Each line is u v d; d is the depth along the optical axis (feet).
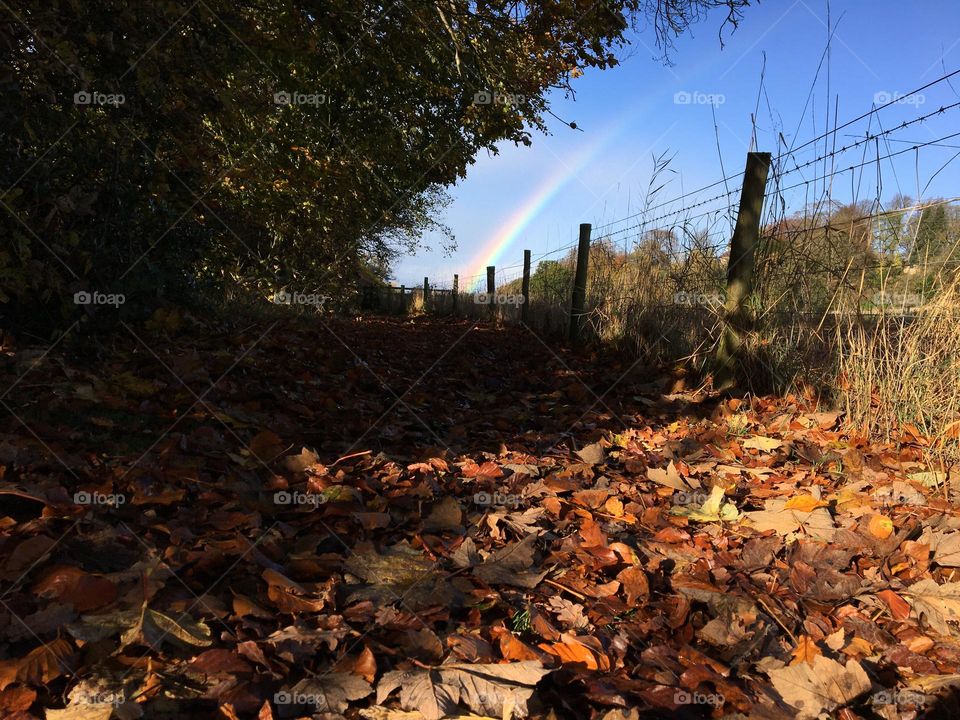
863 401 12.45
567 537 7.57
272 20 23.41
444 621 5.64
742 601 6.23
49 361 11.37
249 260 31.01
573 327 26.91
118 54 13.98
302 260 35.55
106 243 14.37
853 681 5.11
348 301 46.85
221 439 9.48
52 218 12.66
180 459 8.42
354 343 22.93
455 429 12.14
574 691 4.97
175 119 16.01
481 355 23.81
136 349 13.28
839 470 10.28
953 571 7.06
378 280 69.41
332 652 5.03
